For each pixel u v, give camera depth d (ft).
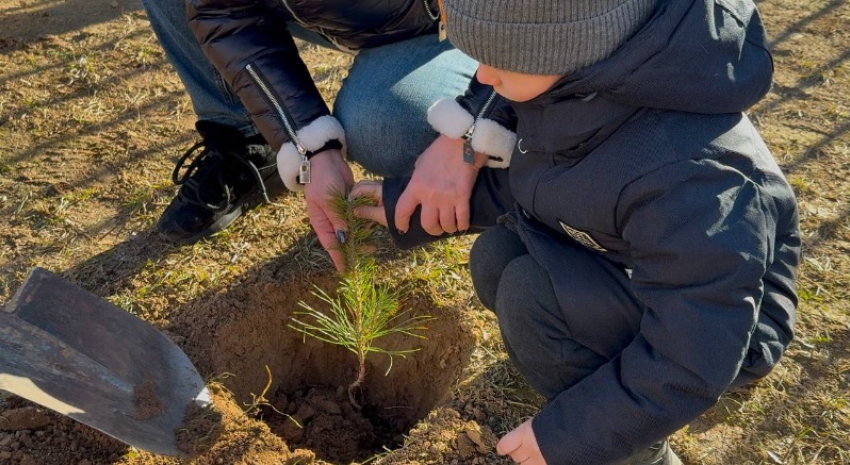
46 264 8.27
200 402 6.59
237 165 8.72
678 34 4.50
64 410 5.56
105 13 12.56
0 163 9.52
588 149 5.11
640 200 4.80
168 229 8.36
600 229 5.24
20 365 5.64
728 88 4.69
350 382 8.14
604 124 4.91
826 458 6.30
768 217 4.78
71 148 9.80
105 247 8.50
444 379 7.38
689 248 4.60
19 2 12.80
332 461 7.30
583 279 5.57
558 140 5.16
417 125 7.52
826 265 7.93
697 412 4.78
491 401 6.75
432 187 6.64
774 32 11.71
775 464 6.27
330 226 7.10
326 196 6.91
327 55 11.66
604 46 4.51
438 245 8.38
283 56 7.21
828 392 6.77
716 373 4.63
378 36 7.75
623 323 5.57
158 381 6.47
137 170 9.52
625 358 4.99
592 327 5.61
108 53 11.54
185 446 6.25
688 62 4.55
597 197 5.05
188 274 8.07
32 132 10.04
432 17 7.67
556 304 5.73
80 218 8.86
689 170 4.66
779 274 5.36
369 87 7.64
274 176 9.17
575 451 5.05
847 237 8.23
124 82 10.98
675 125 4.77
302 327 8.00
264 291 7.88
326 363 8.20
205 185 8.46
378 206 6.93
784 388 6.79
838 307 7.50
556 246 5.73
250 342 7.66
